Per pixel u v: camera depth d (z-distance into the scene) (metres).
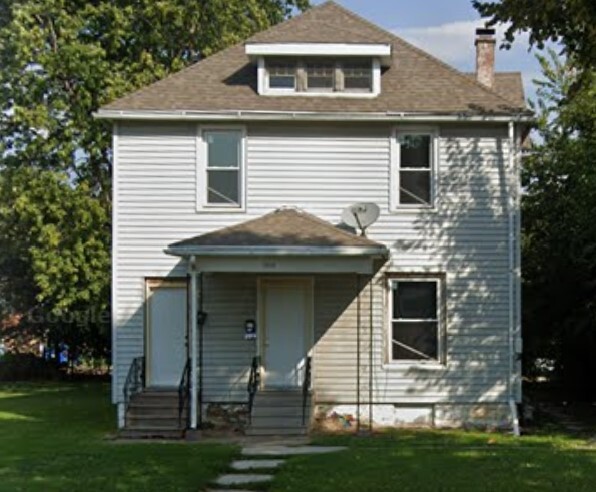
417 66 22.97
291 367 21.50
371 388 21.33
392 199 21.50
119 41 32.53
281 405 20.23
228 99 21.81
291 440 18.84
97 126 31.52
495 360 21.31
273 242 19.44
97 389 35.03
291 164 21.56
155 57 33.06
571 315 27.16
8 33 32.06
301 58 22.02
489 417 21.22
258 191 21.50
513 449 16.33
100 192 33.03
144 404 20.50
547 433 20.52
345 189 21.52
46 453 16.72
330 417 21.23
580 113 25.59
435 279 21.47
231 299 21.58
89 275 31.42
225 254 19.39
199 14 32.75
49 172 31.50
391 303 21.53
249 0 34.22
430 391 21.33
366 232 21.45
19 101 32.09
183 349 21.58
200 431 19.45
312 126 21.59
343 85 22.08
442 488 11.91
